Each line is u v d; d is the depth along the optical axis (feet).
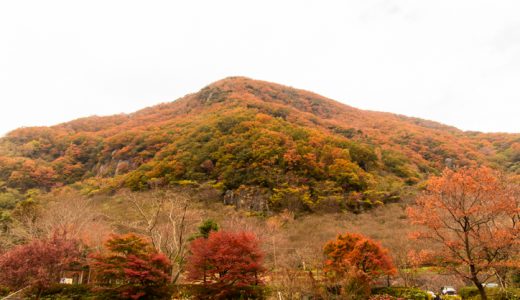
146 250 68.59
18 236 97.35
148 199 139.44
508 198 55.77
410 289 66.59
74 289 63.98
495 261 55.31
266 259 95.35
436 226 57.36
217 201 163.12
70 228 86.94
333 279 64.03
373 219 147.95
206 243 64.44
